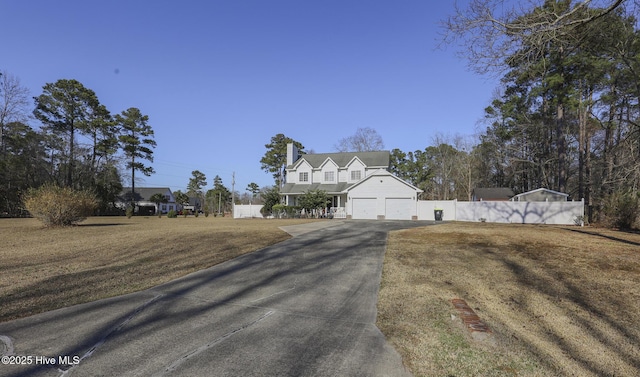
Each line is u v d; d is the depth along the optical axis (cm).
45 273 664
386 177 2914
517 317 429
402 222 2241
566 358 321
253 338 368
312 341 360
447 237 1191
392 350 338
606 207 1752
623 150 2072
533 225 1952
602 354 331
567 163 3275
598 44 1086
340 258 823
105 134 4325
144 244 1038
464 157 4944
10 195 3219
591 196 2677
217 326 403
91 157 4238
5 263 763
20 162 3372
